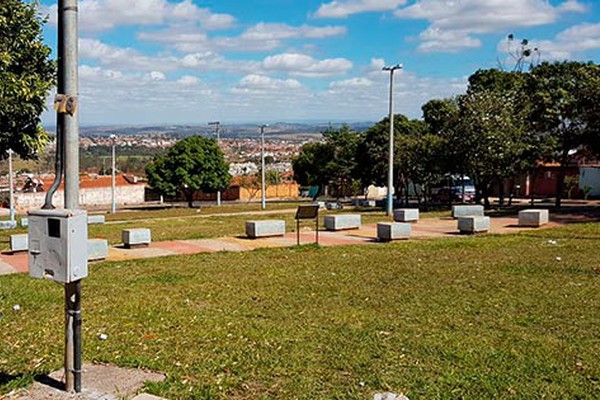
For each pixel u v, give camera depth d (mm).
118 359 5781
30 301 9094
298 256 14219
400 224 17625
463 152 32156
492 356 5836
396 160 39969
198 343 6410
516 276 10664
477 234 18969
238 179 68250
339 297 9047
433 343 6297
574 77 30859
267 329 6996
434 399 4730
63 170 4598
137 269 12547
